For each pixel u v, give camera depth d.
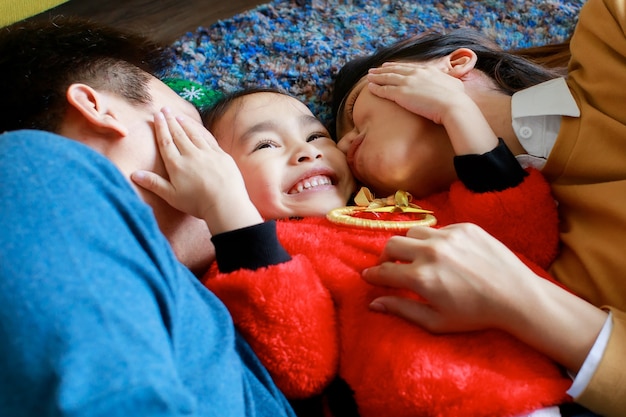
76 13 1.40
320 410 0.73
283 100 0.93
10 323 0.42
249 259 0.66
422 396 0.62
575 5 1.30
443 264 0.66
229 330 0.59
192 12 1.41
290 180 0.85
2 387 0.42
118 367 0.41
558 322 0.64
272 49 1.21
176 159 0.69
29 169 0.47
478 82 0.95
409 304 0.68
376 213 0.83
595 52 0.84
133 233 0.50
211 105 0.99
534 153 0.84
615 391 0.63
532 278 0.66
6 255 0.43
